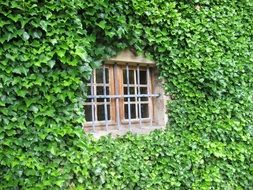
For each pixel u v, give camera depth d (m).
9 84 2.95
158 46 3.97
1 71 2.92
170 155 3.88
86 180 3.27
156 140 3.88
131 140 3.73
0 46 2.93
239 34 4.70
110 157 3.48
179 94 4.12
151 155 3.80
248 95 4.61
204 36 4.28
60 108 3.16
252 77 4.69
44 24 3.06
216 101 4.29
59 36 3.15
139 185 3.62
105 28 3.49
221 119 4.35
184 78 4.11
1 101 2.91
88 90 3.61
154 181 3.72
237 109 4.46
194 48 4.14
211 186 4.16
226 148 4.37
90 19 3.42
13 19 2.92
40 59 3.04
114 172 3.46
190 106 4.16
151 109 4.15
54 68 3.16
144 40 3.88
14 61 2.96
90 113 3.62
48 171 3.05
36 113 3.04
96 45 3.54
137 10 3.74
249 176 4.60
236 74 4.45
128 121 3.91
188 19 4.21
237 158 4.45
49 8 3.09
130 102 3.93
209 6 4.46
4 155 2.92
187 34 4.11
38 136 3.04
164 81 4.10
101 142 3.51
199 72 4.12
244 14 4.82
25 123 3.01
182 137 4.07
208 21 4.36
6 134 2.93
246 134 4.55
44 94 3.08
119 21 3.56
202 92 4.21
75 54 3.16
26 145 3.00
